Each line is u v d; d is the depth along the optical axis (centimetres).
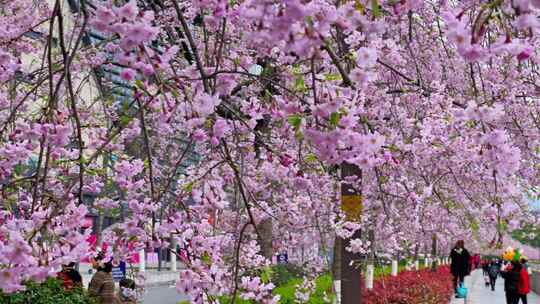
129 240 395
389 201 886
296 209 783
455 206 748
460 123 559
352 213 774
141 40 296
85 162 326
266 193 716
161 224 401
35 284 847
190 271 394
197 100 336
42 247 295
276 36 256
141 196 485
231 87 396
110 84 619
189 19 609
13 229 303
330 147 322
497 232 380
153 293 1980
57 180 505
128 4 291
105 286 872
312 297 1093
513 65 691
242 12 270
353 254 842
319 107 308
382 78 754
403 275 1828
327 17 257
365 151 323
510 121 741
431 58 794
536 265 4809
